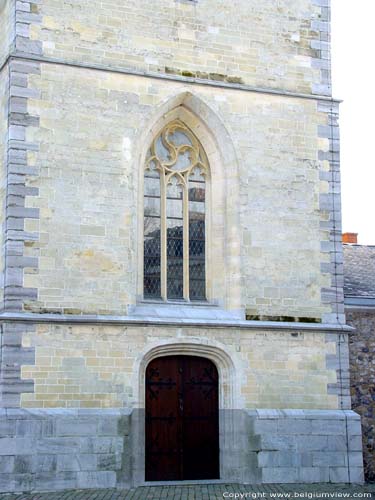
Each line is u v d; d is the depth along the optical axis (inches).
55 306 946.1
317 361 1050.7
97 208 977.5
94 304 962.1
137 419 957.8
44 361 932.0
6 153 962.1
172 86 1027.9
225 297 1034.1
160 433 991.6
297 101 1090.7
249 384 1014.4
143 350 972.6
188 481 987.3
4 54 1007.6
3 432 903.7
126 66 1010.7
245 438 999.6
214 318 1013.2
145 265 1023.6
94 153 984.3
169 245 1039.0
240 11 1077.1
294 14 1107.9
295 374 1036.5
